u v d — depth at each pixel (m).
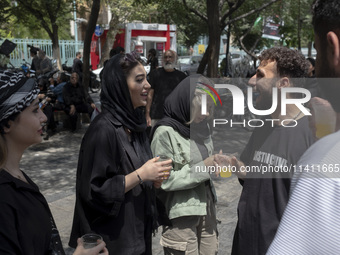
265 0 12.21
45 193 4.82
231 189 4.74
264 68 1.67
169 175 2.01
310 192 0.82
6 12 13.65
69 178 5.41
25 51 19.09
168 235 2.30
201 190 2.28
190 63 21.06
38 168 5.85
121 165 1.96
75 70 15.00
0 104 1.37
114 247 1.94
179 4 9.59
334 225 0.77
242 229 1.74
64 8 15.38
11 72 1.45
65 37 27.88
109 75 1.96
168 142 2.18
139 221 2.01
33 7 14.07
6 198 1.31
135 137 2.08
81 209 1.99
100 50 22.33
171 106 2.18
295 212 0.83
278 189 1.63
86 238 1.61
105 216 1.94
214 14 6.84
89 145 1.91
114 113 1.95
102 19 23.22
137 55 2.01
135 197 2.00
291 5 12.36
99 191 1.86
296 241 0.82
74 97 8.12
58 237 1.54
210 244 2.47
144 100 2.02
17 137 1.45
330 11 0.86
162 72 5.63
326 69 0.90
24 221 1.34
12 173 1.45
